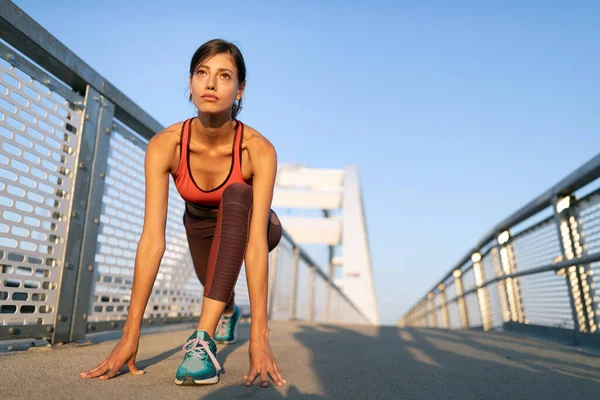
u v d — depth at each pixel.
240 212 1.37
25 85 1.68
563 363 1.95
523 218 3.39
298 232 20.95
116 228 2.30
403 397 1.16
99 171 2.11
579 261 2.46
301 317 6.66
